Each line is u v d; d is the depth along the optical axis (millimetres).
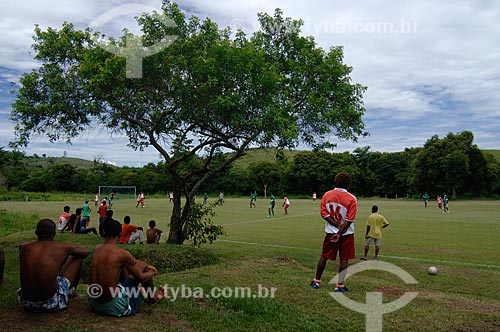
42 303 5023
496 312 6098
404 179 76688
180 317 5527
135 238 12953
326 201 6723
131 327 4977
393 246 15742
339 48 12594
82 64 11023
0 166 75750
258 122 10461
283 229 21984
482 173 68625
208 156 13547
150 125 12961
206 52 10922
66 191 73250
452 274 10109
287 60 12547
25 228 20219
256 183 79625
